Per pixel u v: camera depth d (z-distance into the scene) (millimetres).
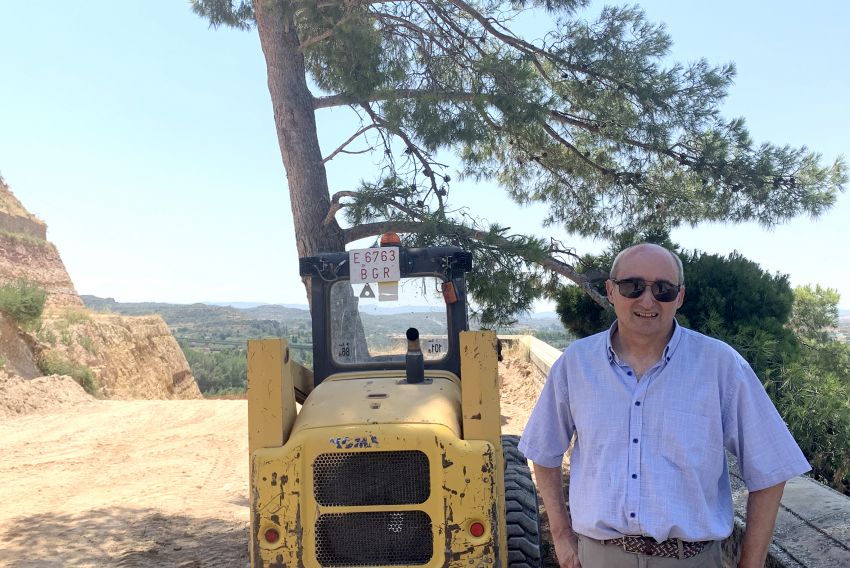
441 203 8805
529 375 16562
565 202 10547
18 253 41469
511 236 8336
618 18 9117
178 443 12969
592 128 9516
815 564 3615
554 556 5746
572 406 2812
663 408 2613
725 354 2660
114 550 6703
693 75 9039
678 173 9516
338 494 3949
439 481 3891
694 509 2561
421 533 3947
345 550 3939
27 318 23797
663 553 2574
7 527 7551
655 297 2658
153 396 34500
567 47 9188
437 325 5020
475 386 4062
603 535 2645
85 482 9945
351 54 9125
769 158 8891
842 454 9312
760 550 2588
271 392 4039
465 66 9805
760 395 2623
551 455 2947
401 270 4984
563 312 11094
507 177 11172
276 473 3920
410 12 10211
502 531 4004
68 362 24875
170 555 6508
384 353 5000
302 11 8914
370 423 3984
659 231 9477
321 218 9555
